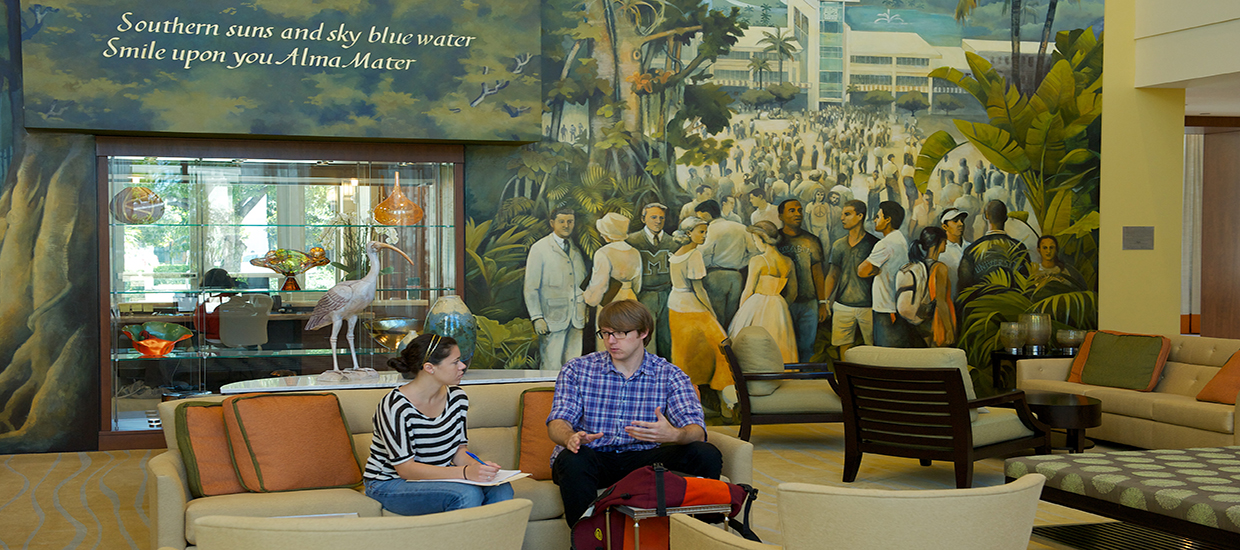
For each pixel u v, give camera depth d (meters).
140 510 5.26
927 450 5.52
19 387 7.03
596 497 3.74
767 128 8.30
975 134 8.70
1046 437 5.85
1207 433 6.23
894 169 8.55
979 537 2.45
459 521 2.20
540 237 7.91
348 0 7.09
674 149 8.14
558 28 7.93
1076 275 8.88
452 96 7.31
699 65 8.18
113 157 7.05
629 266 8.06
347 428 4.17
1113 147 8.91
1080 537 4.48
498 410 4.45
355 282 5.09
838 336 8.43
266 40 6.95
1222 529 3.41
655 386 4.14
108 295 7.06
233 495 3.82
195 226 7.16
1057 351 8.48
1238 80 8.44
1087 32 8.86
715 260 8.21
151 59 6.77
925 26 8.60
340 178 7.41
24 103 6.60
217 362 7.20
